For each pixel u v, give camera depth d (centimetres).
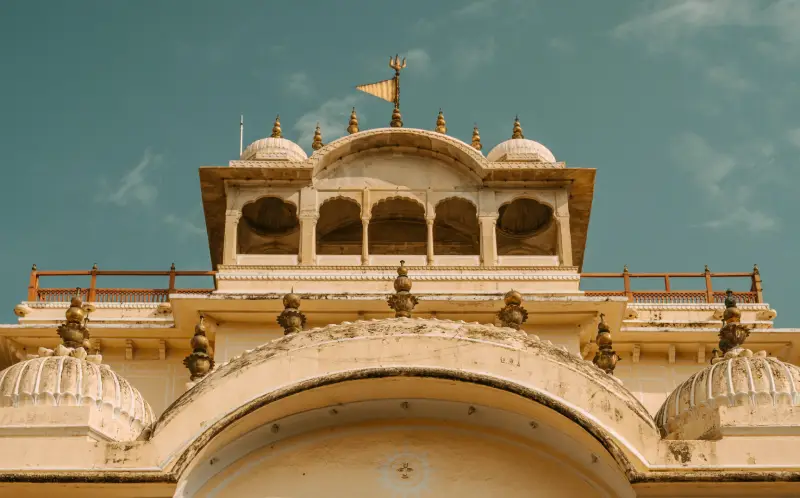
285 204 3023
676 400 1942
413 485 1831
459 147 2919
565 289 2759
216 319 2669
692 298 2836
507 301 1953
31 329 2697
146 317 2750
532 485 1831
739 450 1778
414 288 2741
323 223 3069
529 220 3080
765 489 1753
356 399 1839
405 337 1839
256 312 2650
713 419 1842
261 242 3089
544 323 2675
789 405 1852
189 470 1767
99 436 1831
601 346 2048
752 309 2816
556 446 1853
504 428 1867
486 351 1831
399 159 2952
